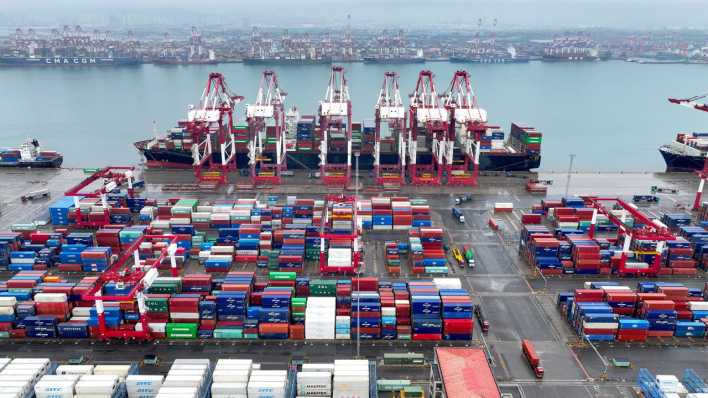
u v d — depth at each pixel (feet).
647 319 251.39
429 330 247.50
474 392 180.65
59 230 361.30
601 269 313.94
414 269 313.94
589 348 243.19
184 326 247.70
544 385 217.15
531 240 325.83
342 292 258.57
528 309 276.41
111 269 249.55
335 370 196.75
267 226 358.64
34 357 233.76
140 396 190.19
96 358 233.35
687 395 193.26
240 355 236.43
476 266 325.62
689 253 318.45
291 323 253.85
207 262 316.40
